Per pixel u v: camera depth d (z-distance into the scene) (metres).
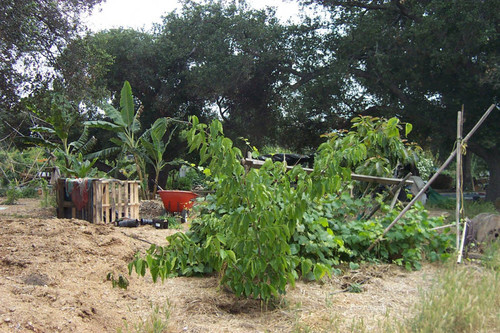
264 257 3.95
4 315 3.15
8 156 22.31
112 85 22.72
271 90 22.69
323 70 20.89
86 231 6.30
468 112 17.84
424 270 5.86
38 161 23.70
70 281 4.42
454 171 31.23
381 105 21.11
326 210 6.15
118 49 22.30
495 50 16.78
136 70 22.20
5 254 4.96
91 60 15.20
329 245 5.45
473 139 19.11
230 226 4.00
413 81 18.06
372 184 7.37
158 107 22.42
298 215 3.86
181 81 22.97
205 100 23.84
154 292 4.59
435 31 16.41
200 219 5.81
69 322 3.36
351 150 3.92
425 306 3.85
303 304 4.36
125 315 3.85
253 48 20.64
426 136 21.36
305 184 3.86
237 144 23.83
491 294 4.14
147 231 8.42
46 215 11.96
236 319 3.96
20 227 6.33
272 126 23.45
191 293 4.59
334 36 21.56
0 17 11.70
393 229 6.18
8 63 13.13
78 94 14.80
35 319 3.21
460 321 3.57
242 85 21.81
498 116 17.83
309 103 20.22
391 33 18.55
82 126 20.69
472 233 6.88
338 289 4.97
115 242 6.01
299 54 21.23
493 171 19.64
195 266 5.23
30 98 14.89
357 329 3.61
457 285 4.38
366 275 5.47
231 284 4.18
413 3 18.86
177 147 24.14
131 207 10.01
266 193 3.74
